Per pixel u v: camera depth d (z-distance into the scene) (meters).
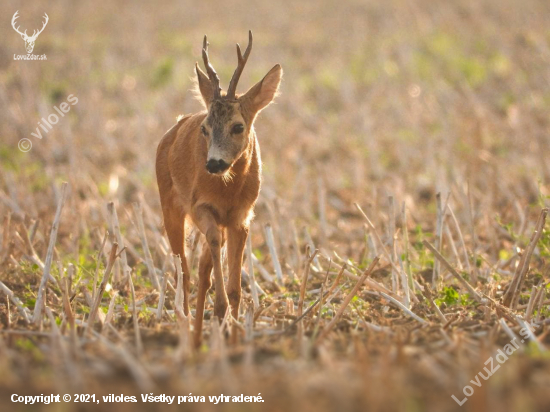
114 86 32.16
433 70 33.47
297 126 26.00
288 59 36.94
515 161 20.47
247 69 34.69
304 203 17.78
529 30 39.44
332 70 34.44
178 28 45.88
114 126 25.91
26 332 8.62
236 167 10.64
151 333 9.02
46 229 14.02
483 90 29.73
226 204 10.74
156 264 14.03
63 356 7.62
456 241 14.87
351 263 12.23
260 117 27.09
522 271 10.54
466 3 49.06
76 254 13.77
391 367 7.11
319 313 9.40
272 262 14.35
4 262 13.00
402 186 19.09
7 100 28.08
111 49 38.84
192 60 36.72
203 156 10.69
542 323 9.60
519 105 26.64
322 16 49.09
